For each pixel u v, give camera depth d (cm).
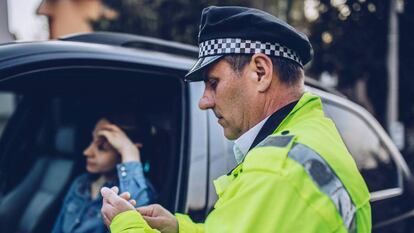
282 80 139
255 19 136
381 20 1195
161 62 228
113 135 234
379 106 1245
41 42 204
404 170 325
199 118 222
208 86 146
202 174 214
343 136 292
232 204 124
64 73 218
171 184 214
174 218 160
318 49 1223
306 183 121
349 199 127
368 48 1198
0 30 338
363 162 298
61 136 310
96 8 1730
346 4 1214
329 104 292
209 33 141
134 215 138
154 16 1144
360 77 1226
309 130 133
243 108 140
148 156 238
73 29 1748
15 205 307
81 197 246
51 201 294
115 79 235
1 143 325
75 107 302
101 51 214
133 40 242
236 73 139
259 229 119
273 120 138
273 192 120
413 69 1245
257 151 128
